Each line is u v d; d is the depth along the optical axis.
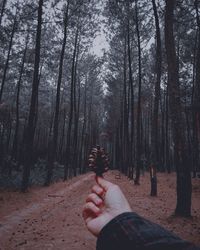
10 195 14.95
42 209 11.95
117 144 51.41
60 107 49.53
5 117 41.56
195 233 7.79
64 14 24.58
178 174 9.84
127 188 19.19
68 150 30.25
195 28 25.53
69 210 11.63
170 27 10.53
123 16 23.97
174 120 10.05
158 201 13.69
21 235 7.95
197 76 24.81
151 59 38.47
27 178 17.02
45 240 7.42
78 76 40.34
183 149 9.87
